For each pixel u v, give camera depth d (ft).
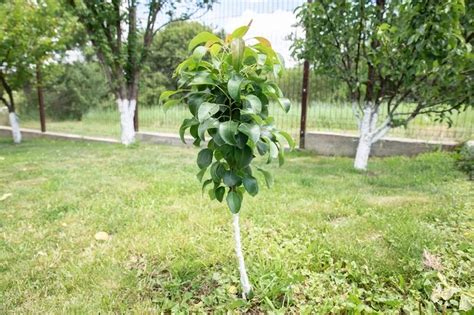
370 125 13.41
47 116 35.06
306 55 13.62
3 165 14.84
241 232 7.18
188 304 4.92
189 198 9.70
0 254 6.40
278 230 7.32
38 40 21.53
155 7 20.01
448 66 9.62
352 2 11.64
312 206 8.79
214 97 4.27
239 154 4.22
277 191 10.27
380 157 16.55
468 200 8.86
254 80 4.25
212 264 5.92
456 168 12.59
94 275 5.63
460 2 8.47
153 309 4.75
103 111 27.68
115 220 8.03
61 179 12.09
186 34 24.18
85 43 22.66
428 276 5.11
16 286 5.36
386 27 10.25
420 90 11.06
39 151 19.12
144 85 23.47
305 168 14.03
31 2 20.89
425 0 9.09
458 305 4.59
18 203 9.43
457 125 15.55
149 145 21.40
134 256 6.29
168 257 6.15
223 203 9.15
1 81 23.13
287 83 18.57
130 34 20.03
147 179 12.02
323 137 18.04
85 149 19.71
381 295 4.93
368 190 10.31
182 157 16.85
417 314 4.49
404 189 10.34
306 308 4.63
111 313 4.68
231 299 4.92
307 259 5.88
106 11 18.44
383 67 11.61
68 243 6.88
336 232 7.06
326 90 17.79
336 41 12.59
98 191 10.58
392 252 6.05
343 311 4.62
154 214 8.39
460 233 6.86
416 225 7.17
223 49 4.37
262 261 5.78
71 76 36.55
